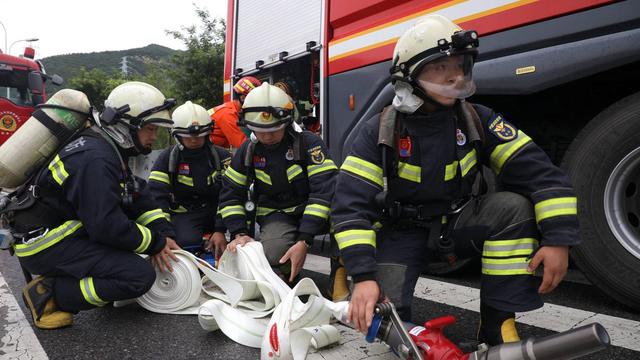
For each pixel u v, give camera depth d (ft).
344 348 5.41
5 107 26.37
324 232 8.16
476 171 4.80
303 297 7.87
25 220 6.31
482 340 4.93
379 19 10.01
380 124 4.68
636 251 6.42
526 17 7.20
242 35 14.94
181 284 6.91
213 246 8.87
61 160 6.12
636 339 5.54
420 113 4.63
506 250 4.56
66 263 6.34
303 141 7.65
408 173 4.68
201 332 6.21
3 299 7.98
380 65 9.87
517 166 4.60
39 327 6.42
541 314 6.61
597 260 6.72
